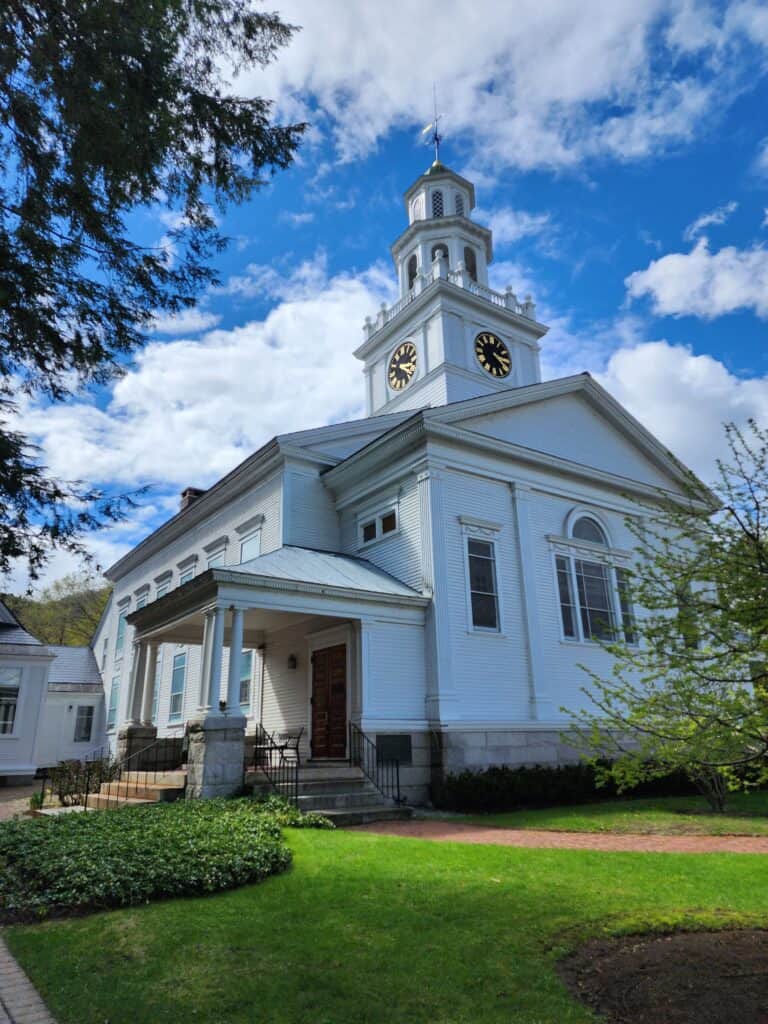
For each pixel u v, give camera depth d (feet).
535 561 60.70
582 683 59.88
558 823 39.06
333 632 56.80
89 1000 14.84
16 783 73.56
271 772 44.21
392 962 16.37
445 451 57.26
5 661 75.87
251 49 25.32
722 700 17.72
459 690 51.83
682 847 31.09
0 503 23.67
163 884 21.89
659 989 15.06
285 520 63.62
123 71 22.89
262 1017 13.94
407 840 31.30
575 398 70.64
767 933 18.38
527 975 15.62
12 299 22.17
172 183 25.76
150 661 60.18
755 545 17.12
